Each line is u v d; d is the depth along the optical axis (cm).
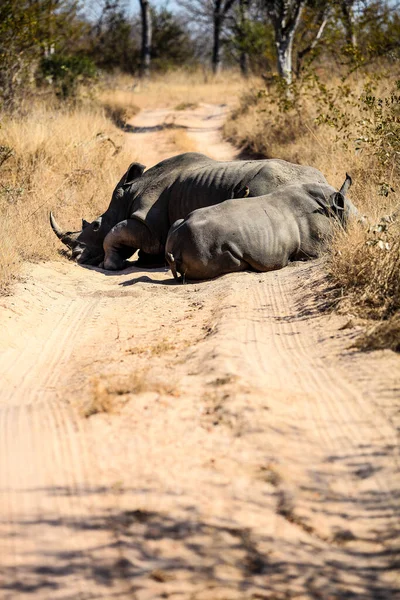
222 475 1370
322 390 1705
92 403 1656
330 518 1266
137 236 3247
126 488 1335
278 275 2755
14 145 4597
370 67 6350
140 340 2255
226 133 6938
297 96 5653
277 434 1498
